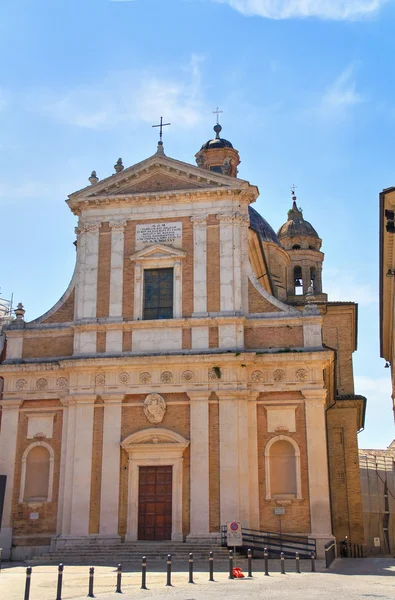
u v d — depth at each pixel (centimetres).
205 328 3647
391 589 2127
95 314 3775
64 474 3531
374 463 6631
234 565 2891
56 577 2550
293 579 2409
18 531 3497
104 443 3541
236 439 3438
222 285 3700
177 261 3781
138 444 3503
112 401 3588
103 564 2995
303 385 3503
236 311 3647
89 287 3822
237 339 3597
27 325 3866
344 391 4806
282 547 3164
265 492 3378
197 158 5466
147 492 3472
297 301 5506
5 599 1991
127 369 3622
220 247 3766
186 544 3266
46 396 3688
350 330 4916
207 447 3450
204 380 3547
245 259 3791
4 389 3734
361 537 4434
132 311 3747
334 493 4519
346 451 4588
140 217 3894
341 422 4650
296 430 3456
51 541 3400
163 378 3584
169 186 3919
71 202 3956
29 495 3588
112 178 3934
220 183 3844
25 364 3716
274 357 3534
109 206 3931
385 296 4538
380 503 6247
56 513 3500
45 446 3622
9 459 3609
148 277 3828
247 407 3509
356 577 2483
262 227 5550
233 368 3538
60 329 3819
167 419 3538
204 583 2300
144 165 3928
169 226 3850
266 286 4984
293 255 6275
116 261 3844
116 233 3888
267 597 1928
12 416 3684
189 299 3716
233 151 5441
